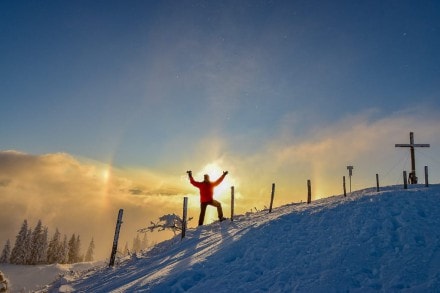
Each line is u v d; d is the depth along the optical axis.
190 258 9.97
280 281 7.18
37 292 14.22
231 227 13.74
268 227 10.59
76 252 85.56
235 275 7.83
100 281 12.02
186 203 15.11
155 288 7.84
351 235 8.84
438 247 7.46
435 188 12.38
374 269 7.11
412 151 23.23
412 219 9.16
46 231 75.44
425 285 6.18
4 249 74.12
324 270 7.29
